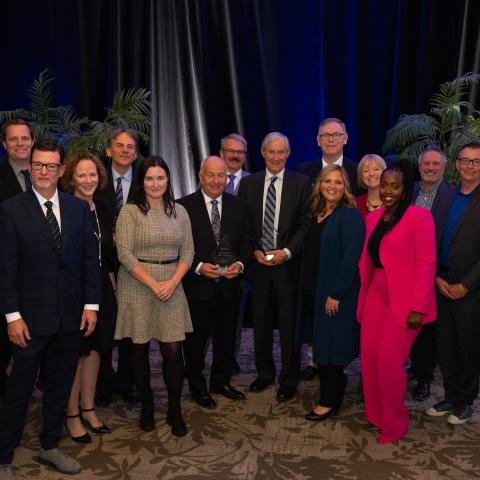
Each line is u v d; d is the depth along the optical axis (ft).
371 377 9.70
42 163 7.67
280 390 11.25
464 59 15.70
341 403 10.56
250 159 17.47
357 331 10.00
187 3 17.20
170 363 9.56
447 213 10.15
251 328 17.07
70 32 17.81
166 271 9.31
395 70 16.40
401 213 9.04
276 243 11.23
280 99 17.06
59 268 8.00
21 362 7.98
